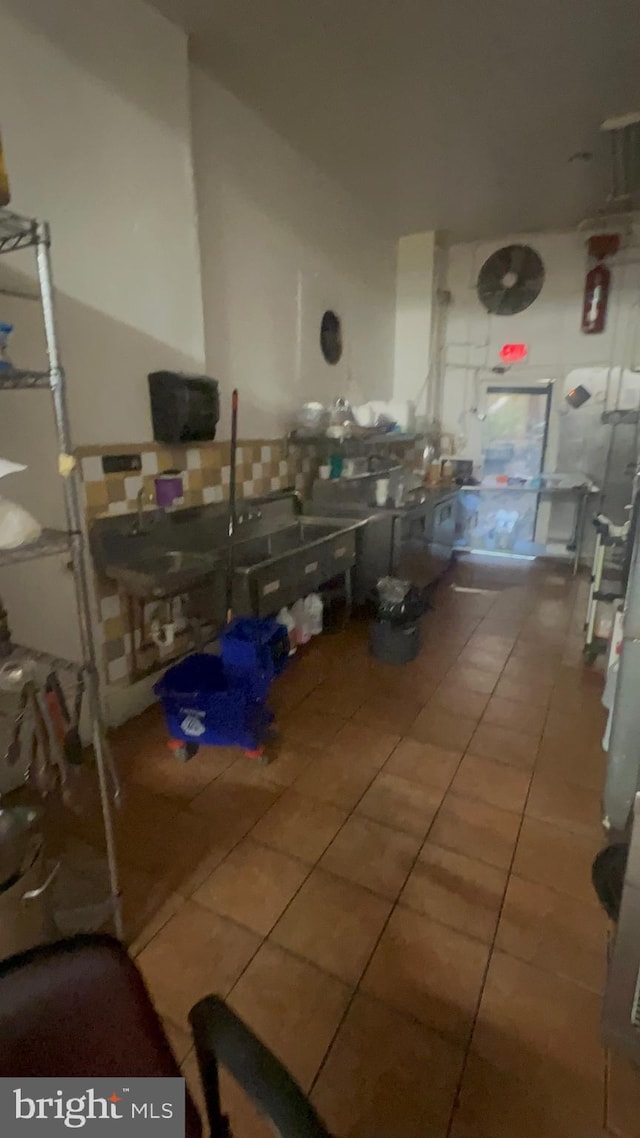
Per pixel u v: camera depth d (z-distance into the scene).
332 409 3.62
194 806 1.97
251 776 2.12
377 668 2.96
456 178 3.56
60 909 1.53
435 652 3.16
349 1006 1.34
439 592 4.17
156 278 2.36
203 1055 0.76
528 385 4.85
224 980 1.39
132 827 1.86
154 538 2.52
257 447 3.23
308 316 3.60
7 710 1.69
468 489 4.96
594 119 2.84
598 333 4.55
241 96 2.72
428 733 2.40
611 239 4.29
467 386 5.03
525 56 2.37
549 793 2.05
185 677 2.27
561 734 2.40
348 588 3.44
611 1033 1.21
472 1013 1.32
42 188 1.91
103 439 2.25
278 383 3.39
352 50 2.36
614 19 2.14
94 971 0.76
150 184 2.28
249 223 2.98
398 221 4.33
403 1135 1.11
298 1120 0.62
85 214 2.05
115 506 2.34
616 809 1.82
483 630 3.47
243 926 1.53
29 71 1.82
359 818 1.92
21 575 2.01
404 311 4.82
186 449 2.68
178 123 2.35
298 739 2.35
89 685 1.38
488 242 4.73
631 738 1.75
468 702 2.64
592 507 4.73
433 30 2.23
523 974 1.41
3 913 1.25
